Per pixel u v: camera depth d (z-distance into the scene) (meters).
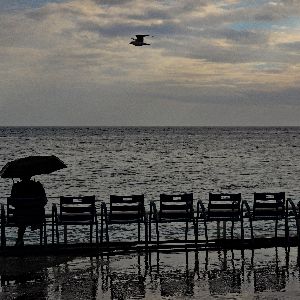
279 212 11.39
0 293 8.40
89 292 8.45
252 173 52.41
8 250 10.66
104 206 11.11
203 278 9.16
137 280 9.07
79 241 13.98
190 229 16.70
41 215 10.89
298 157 78.69
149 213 11.38
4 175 11.27
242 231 11.36
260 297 8.12
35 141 141.00
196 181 44.47
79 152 89.44
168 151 94.88
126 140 155.12
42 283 8.91
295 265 9.97
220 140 160.25
